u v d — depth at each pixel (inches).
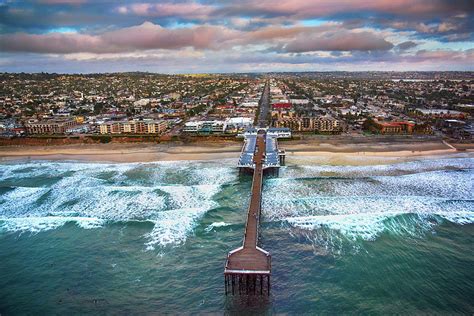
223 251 4023.1
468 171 6481.3
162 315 3095.5
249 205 4758.9
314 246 4042.8
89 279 3587.6
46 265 3831.2
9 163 7578.7
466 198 5236.2
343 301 3189.0
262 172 6210.6
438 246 4018.2
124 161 7544.3
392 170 6614.2
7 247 4178.2
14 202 5364.2
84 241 4274.1
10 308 3203.7
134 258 3924.7
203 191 5698.8
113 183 6136.8
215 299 3267.7
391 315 3014.3
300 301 3208.7
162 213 4913.9
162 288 3440.0
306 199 5251.0
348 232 4311.0
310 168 6811.0
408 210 4825.3
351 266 3676.2
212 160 7529.5
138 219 4758.9
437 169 6663.4
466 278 3474.4
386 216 4635.8
